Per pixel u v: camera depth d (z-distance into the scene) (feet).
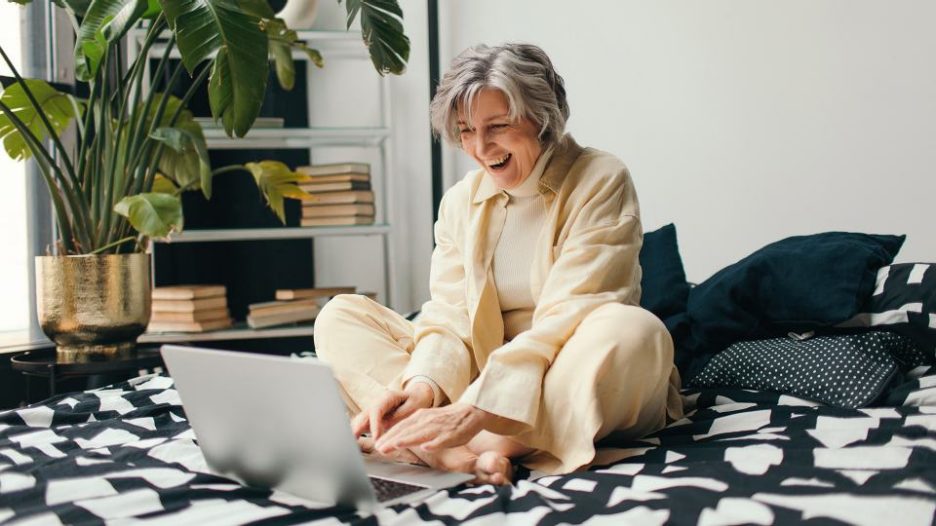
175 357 4.00
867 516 3.27
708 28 9.23
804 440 4.42
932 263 5.89
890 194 8.38
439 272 5.55
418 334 5.16
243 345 11.06
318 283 11.66
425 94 11.53
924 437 4.31
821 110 8.65
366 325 5.23
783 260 6.27
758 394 5.52
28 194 9.55
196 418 4.13
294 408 3.58
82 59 7.68
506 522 3.51
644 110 9.65
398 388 4.78
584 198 5.08
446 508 3.72
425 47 11.50
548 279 4.94
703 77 9.29
